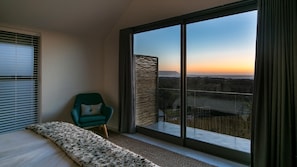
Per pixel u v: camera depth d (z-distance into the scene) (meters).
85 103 3.86
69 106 3.87
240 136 2.74
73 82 3.91
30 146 1.48
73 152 1.33
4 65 3.06
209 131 3.03
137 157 1.29
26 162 1.22
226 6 2.57
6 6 2.79
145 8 3.59
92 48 4.21
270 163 2.10
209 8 2.74
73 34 3.86
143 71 3.78
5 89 3.08
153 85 3.64
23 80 3.30
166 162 2.54
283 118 1.99
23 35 3.28
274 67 2.06
